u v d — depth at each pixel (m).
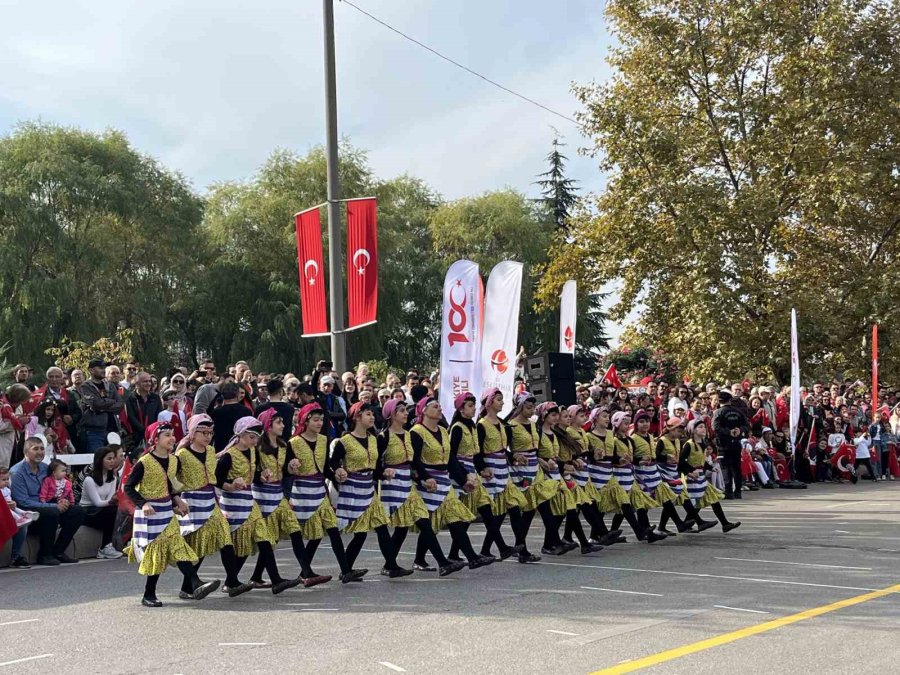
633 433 12.56
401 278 45.88
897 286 27.59
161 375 40.53
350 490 9.88
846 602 8.23
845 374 30.25
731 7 27.95
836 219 28.41
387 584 9.69
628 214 28.28
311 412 9.57
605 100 29.17
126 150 42.78
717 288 26.38
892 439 24.64
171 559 8.68
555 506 11.30
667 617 7.72
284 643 7.18
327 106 15.66
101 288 39.62
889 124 27.70
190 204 44.38
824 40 27.12
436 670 6.28
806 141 26.88
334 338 15.73
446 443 10.41
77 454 13.05
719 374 27.34
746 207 26.48
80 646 7.27
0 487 11.28
